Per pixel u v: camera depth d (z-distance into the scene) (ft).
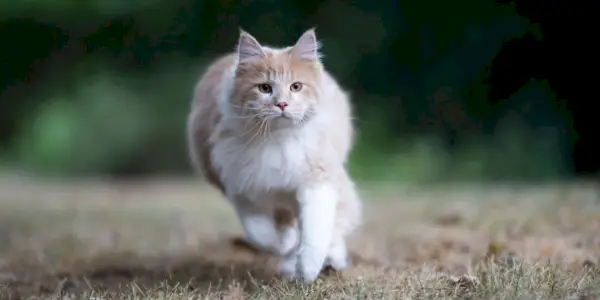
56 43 68.80
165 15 63.67
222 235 31.55
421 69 59.11
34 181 70.44
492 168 58.08
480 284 17.85
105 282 21.89
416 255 25.03
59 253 28.12
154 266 24.49
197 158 24.18
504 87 24.64
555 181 53.52
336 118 21.99
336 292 18.24
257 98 20.42
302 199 20.31
